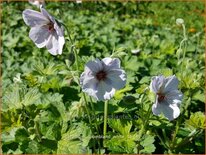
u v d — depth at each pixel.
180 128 0.26
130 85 0.29
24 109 0.23
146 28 0.58
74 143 0.21
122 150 0.21
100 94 0.20
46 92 0.28
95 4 0.71
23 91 0.23
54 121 0.23
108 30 0.52
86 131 0.23
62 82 0.30
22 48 0.45
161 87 0.20
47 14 0.20
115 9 0.73
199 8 0.98
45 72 0.28
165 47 0.43
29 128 0.21
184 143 0.25
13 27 0.53
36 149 0.21
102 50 0.43
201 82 0.25
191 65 0.37
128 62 0.36
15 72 0.37
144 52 0.43
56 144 0.21
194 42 0.52
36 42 0.21
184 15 0.89
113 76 0.20
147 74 0.35
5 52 0.43
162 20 0.75
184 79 0.25
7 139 0.23
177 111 0.20
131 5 0.74
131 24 0.58
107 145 0.21
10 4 0.67
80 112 0.23
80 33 0.50
